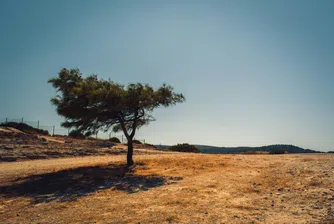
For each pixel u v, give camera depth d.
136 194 11.55
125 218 8.35
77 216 8.94
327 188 10.45
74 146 34.00
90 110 18.34
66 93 18.48
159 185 13.13
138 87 18.61
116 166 20.05
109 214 8.89
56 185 14.00
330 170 13.59
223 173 15.32
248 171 15.66
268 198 9.85
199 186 12.28
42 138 34.84
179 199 10.20
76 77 19.31
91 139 45.22
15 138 32.03
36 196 12.12
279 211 8.27
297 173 13.84
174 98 20.59
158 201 10.12
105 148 35.50
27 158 25.69
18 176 16.48
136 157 27.47
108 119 20.28
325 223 6.96
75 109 17.95
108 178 15.43
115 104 18.17
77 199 11.24
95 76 20.28
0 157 24.08
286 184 11.80
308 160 18.03
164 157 25.97
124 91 18.81
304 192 10.23
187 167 18.20
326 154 23.44
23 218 9.13
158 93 19.94
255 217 7.82
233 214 8.18
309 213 7.87
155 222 7.80
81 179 15.26
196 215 8.24
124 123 22.00
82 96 17.67
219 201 9.69
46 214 9.45
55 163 22.94
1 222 8.83
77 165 21.14
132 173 16.81
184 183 13.17
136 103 18.83
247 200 9.71
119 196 11.37
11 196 12.23
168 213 8.57
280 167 16.25
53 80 18.75
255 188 11.51
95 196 11.59
